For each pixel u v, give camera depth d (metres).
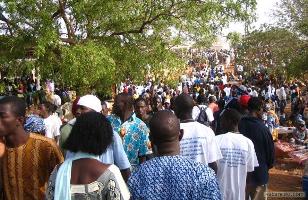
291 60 24.22
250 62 29.98
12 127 3.48
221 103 10.36
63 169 2.87
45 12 11.25
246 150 5.11
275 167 11.76
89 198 2.79
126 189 2.86
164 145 3.03
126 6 12.66
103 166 2.89
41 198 3.54
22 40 11.28
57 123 8.29
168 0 12.90
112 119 5.43
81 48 11.06
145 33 13.48
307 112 19.08
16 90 15.16
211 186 2.80
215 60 52.31
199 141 4.64
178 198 2.78
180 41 13.18
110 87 13.31
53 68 11.73
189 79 34.16
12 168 3.51
